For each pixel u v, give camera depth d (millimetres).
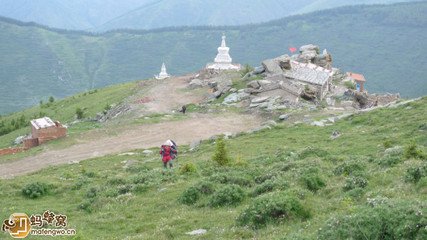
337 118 50844
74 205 27984
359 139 39781
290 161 32594
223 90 79312
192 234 19688
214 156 34781
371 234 14430
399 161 27562
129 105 81188
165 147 37531
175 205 25297
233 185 24922
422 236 13570
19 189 31859
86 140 56594
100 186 31047
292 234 16328
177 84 101250
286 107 64375
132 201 26969
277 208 19359
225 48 120688
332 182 25500
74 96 128000
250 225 19312
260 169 30703
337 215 17422
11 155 54031
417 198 18547
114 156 47312
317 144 40969
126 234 21406
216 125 60625
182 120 64188
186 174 32219
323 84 74562
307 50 99250
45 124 60906
